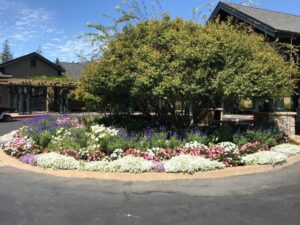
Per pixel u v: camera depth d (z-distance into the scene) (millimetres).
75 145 9336
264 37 12086
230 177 7652
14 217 5250
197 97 9961
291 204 5762
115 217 5250
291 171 8172
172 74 9297
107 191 6621
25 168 8469
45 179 7535
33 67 32938
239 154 8750
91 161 8461
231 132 10352
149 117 13102
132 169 7668
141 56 9695
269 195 6281
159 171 7688
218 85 9008
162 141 9094
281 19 14445
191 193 6465
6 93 29859
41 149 9586
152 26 10367
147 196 6293
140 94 9773
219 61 9352
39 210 5551
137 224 4980
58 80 28422
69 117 14742
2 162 9289
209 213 5391
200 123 12820
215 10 15453
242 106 16922
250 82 9391
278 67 10273
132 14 11531
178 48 9406
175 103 11117
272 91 9891
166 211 5496
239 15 14195
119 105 12969
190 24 10477
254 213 5367
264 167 8250
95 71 10562
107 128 10195
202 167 7711
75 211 5508
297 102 17000
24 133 11523
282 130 12117
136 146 9031
